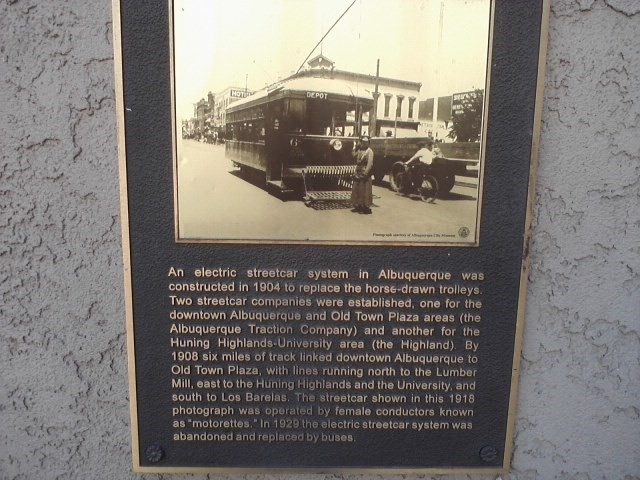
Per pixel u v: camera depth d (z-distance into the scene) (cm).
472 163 139
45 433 153
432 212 140
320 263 142
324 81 135
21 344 149
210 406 148
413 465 153
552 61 139
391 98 136
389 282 144
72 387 151
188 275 142
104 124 140
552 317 150
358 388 148
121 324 149
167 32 133
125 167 137
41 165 142
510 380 149
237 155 137
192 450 150
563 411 154
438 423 150
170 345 145
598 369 153
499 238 142
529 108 138
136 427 148
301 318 145
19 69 138
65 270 146
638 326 151
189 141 136
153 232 140
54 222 144
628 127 143
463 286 144
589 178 144
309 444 151
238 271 142
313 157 137
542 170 144
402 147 138
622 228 147
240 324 145
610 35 139
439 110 137
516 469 157
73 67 138
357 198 139
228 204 139
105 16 136
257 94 135
